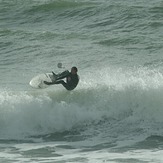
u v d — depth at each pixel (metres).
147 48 92.19
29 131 55.19
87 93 59.78
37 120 56.12
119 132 54.53
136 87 59.59
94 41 98.00
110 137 52.97
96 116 57.28
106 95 59.19
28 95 59.62
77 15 119.44
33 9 126.00
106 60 85.62
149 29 105.56
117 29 107.25
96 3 126.00
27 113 56.09
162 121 56.44
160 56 86.81
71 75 59.88
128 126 55.88
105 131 54.97
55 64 85.19
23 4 129.88
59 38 101.00
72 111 57.12
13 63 86.81
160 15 113.44
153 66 79.75
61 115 56.75
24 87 67.38
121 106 58.09
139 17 112.56
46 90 62.94
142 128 55.22
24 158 45.12
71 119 56.81
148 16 112.94
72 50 92.75
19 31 106.00
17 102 56.88
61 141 51.97
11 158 45.12
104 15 116.06
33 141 52.03
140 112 57.56
